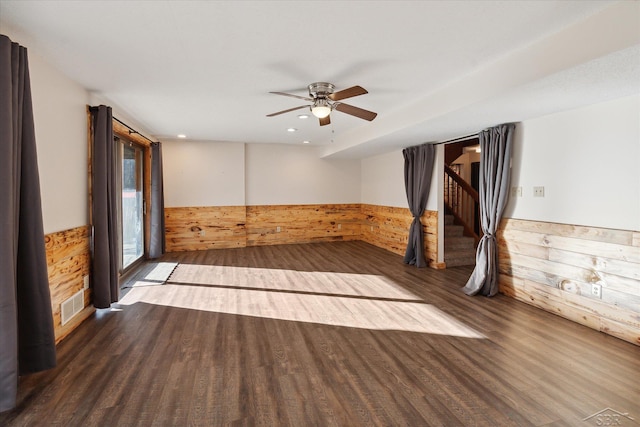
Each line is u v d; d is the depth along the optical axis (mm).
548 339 3000
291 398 2162
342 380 2365
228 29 2250
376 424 1924
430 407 2074
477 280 4297
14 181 2141
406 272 5375
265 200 7820
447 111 3439
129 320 3424
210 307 3809
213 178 7246
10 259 2012
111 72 3002
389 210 7102
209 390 2242
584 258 3283
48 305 2422
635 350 2787
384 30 2275
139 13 2039
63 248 2988
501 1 1941
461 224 6539
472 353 2752
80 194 3346
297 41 2430
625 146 2932
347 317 3525
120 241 4883
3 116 1984
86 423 1928
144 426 1905
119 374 2430
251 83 3314
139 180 6066
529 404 2100
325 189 8273
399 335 3096
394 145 5844
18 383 2303
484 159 4320
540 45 2428
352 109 3383
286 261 6172
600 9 2035
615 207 3020
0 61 1974
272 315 3578
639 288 2850
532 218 3848
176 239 7070
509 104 3143
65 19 2100
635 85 2611
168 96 3742
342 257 6520
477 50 2594
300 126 5520
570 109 3346
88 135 3512
